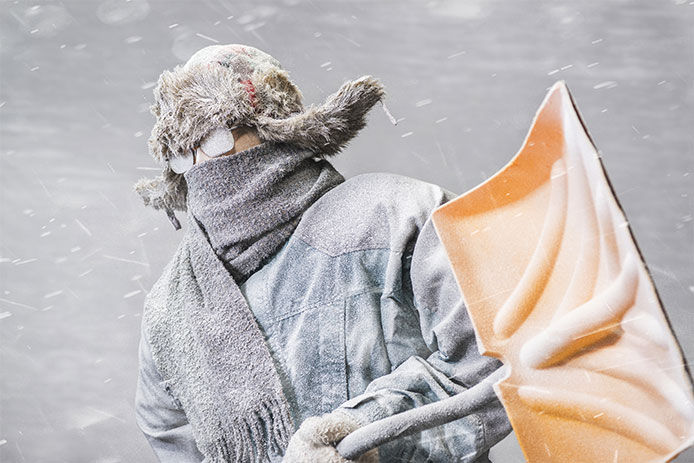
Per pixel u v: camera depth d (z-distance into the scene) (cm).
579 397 210
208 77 276
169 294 281
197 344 270
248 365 262
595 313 206
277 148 278
